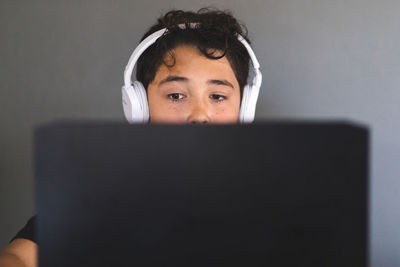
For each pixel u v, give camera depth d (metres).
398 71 1.40
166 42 0.95
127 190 0.34
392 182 1.43
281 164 0.34
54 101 1.55
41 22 1.53
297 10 1.42
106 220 0.34
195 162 0.34
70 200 0.34
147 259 0.34
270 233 0.34
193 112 0.94
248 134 0.34
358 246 0.34
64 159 0.33
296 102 1.45
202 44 0.95
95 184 0.34
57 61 1.53
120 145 0.34
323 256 0.34
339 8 1.41
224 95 0.97
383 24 1.39
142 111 0.93
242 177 0.34
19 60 1.55
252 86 0.96
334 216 0.34
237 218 0.34
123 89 0.92
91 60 1.52
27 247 0.95
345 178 0.33
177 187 0.34
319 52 1.42
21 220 1.60
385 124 1.42
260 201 0.34
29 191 1.59
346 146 0.33
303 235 0.34
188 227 0.34
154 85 0.96
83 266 0.34
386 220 1.44
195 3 1.46
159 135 0.34
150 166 0.34
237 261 0.34
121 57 1.50
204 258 0.34
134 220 0.34
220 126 0.34
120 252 0.34
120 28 1.50
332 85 1.43
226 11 1.44
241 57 1.00
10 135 1.58
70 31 1.52
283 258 0.34
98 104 1.53
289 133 0.33
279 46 1.44
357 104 1.42
